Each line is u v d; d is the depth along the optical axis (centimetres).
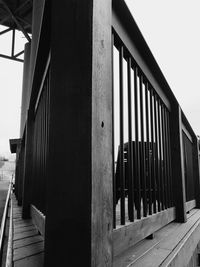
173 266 124
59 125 84
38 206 201
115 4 116
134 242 122
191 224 239
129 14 122
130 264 113
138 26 131
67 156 79
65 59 87
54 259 76
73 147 78
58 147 83
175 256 131
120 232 107
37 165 222
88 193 72
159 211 183
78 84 81
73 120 80
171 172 256
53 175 83
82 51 82
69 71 85
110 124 88
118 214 213
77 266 70
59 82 88
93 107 76
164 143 233
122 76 122
